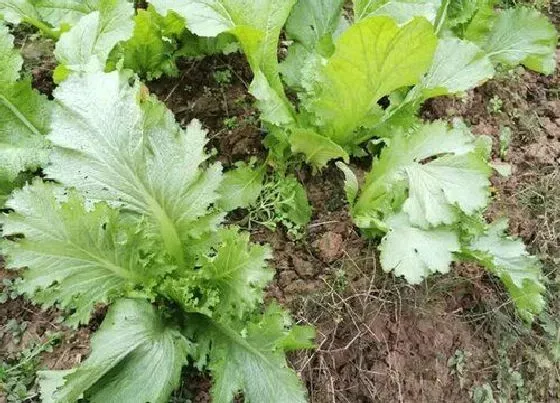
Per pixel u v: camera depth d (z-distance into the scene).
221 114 0.75
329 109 0.65
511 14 0.78
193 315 0.59
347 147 0.71
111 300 0.57
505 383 0.67
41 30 0.71
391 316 0.66
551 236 0.74
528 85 0.85
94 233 0.53
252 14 0.64
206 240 0.59
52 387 0.53
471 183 0.62
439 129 0.63
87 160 0.55
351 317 0.65
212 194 0.58
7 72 0.61
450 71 0.69
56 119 0.55
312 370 0.62
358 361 0.64
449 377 0.65
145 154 0.56
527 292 0.64
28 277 0.52
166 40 0.70
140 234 0.55
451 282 0.69
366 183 0.66
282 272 0.67
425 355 0.65
